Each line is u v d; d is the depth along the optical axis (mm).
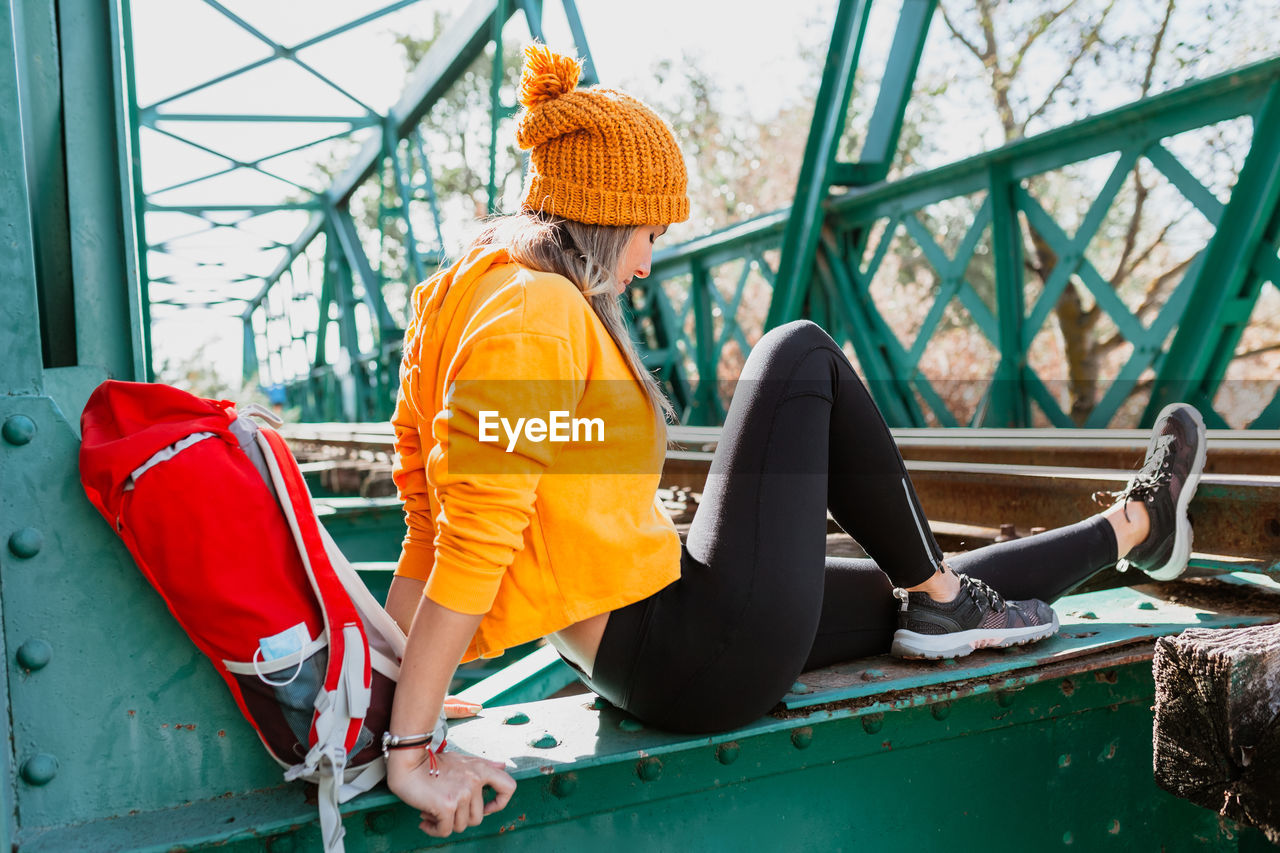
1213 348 4355
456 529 1051
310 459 8656
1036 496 2619
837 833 1487
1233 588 2045
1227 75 4020
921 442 3939
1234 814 1317
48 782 1076
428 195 14016
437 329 1213
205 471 1024
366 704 1089
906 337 7594
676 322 9047
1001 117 7043
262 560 1050
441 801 1072
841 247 6770
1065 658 1612
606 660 1276
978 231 5594
